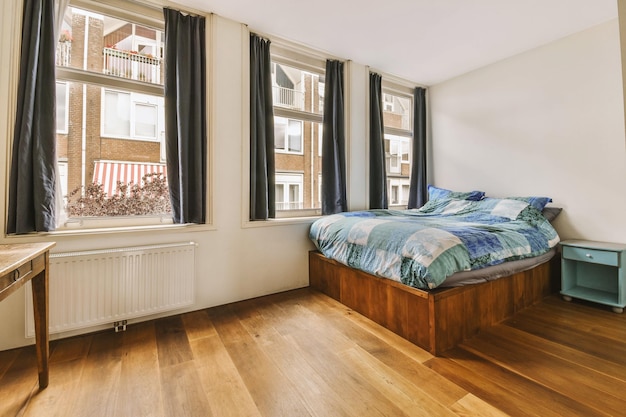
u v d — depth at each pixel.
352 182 3.23
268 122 2.73
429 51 3.02
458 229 2.04
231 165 2.47
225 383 1.42
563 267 2.53
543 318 2.13
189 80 2.29
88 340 1.85
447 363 1.58
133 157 2.25
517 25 2.55
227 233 2.46
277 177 3.04
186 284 2.19
